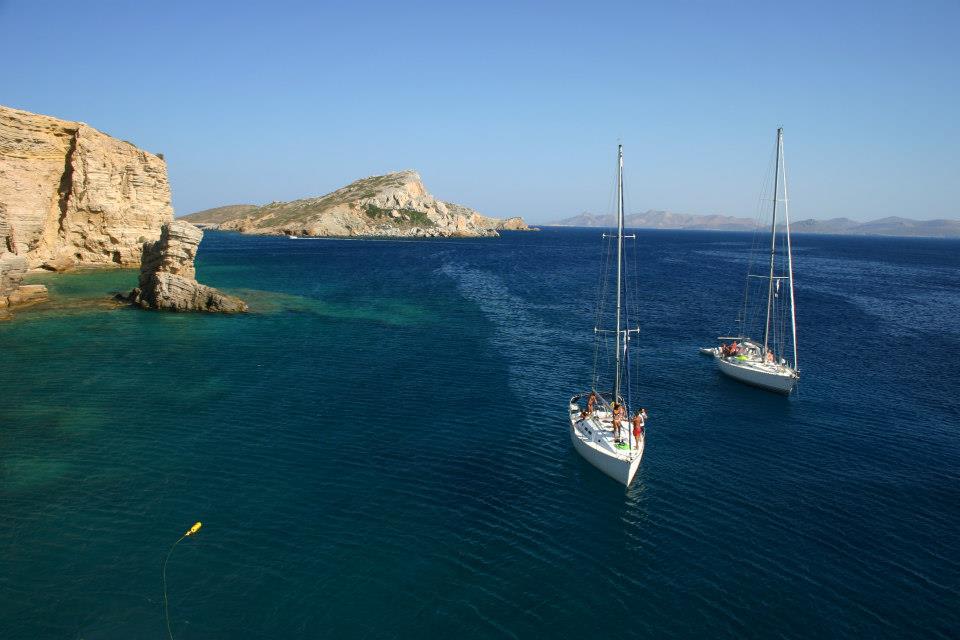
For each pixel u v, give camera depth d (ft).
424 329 177.68
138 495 73.20
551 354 152.46
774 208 134.62
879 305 256.52
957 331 199.21
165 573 59.11
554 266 415.23
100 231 271.49
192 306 188.44
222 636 51.52
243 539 65.36
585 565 64.13
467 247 615.16
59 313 176.65
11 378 114.42
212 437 90.99
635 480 84.23
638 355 155.94
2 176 224.53
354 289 263.08
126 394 108.27
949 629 56.03
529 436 97.71
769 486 83.46
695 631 55.11
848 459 92.73
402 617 54.85
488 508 74.74
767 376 125.90
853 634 55.21
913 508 78.02
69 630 51.21
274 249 513.45
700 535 70.79
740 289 299.79
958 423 108.88
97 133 272.92
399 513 72.33
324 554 63.46
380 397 112.88
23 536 63.82
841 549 68.64
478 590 59.21
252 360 134.92
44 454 82.89
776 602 59.36
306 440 91.71
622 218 92.79
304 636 52.06
